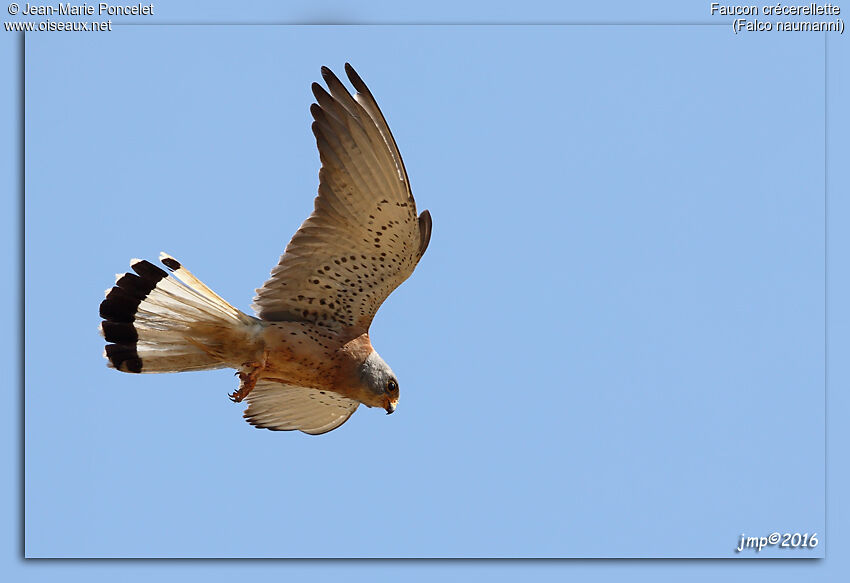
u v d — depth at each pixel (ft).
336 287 50.37
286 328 50.19
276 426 57.16
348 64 46.14
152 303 48.88
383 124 46.24
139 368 49.52
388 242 49.03
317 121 47.01
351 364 51.21
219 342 49.60
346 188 47.91
